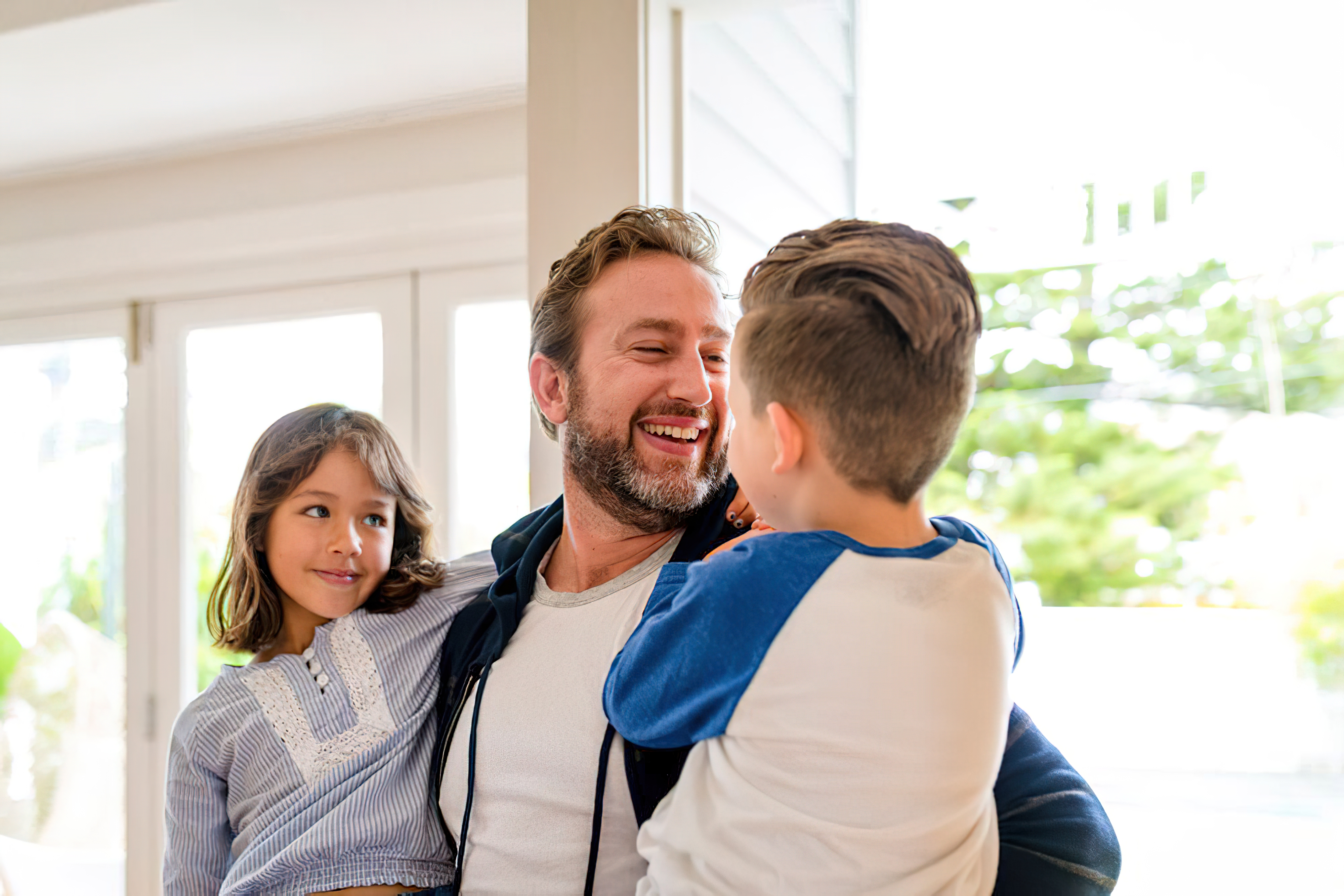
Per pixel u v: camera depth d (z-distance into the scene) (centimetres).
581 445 105
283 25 181
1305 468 394
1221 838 235
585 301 105
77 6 179
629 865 92
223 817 114
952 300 71
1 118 224
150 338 263
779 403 75
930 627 71
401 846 105
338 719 111
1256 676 308
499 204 221
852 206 254
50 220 266
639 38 144
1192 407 489
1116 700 308
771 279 78
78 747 272
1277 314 407
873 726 70
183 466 262
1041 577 520
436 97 218
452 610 122
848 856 70
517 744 99
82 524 274
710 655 76
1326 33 209
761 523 97
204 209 250
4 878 273
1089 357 523
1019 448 536
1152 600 492
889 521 76
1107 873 79
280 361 251
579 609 104
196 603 262
